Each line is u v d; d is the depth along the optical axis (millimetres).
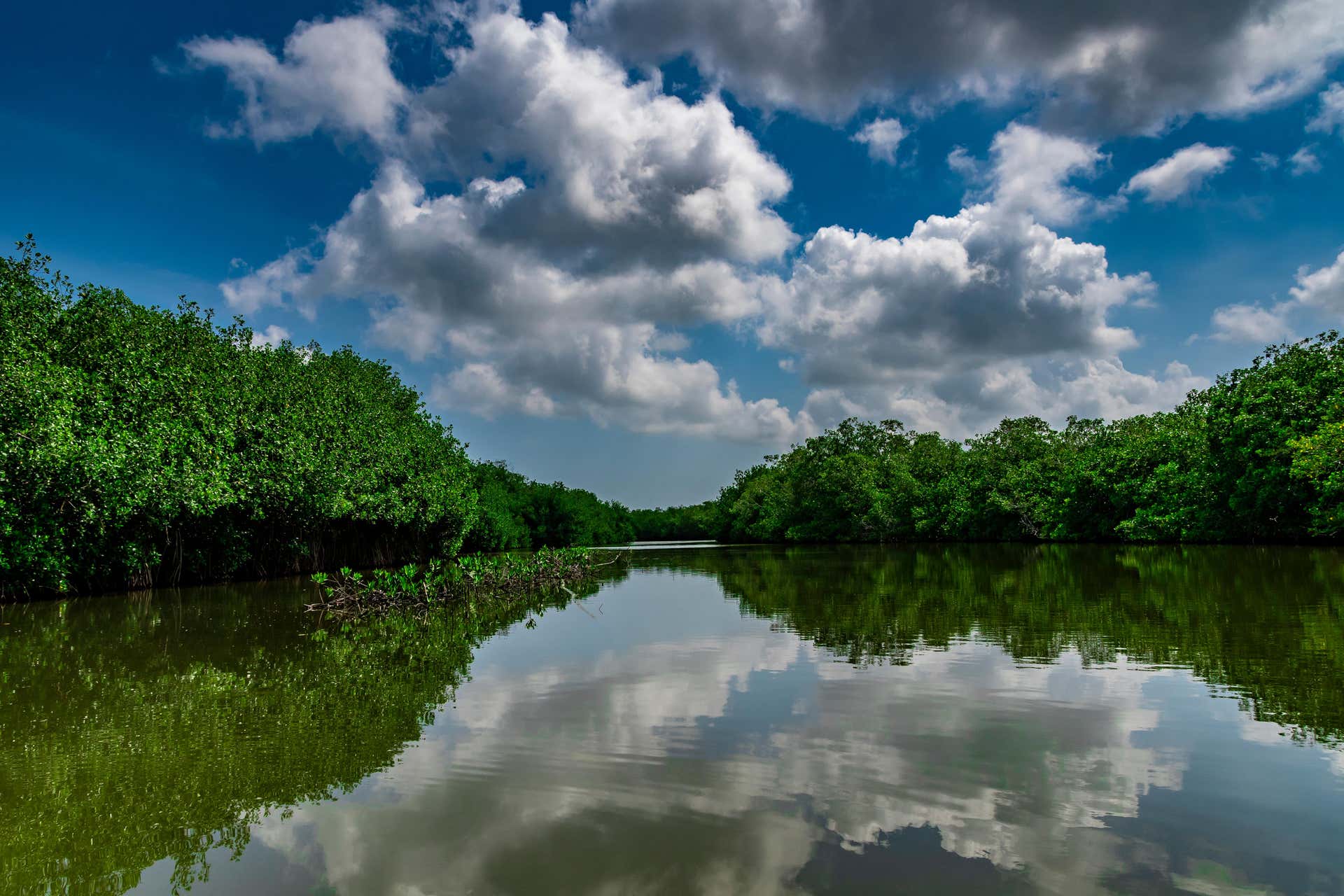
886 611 19484
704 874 5535
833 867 5602
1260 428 36469
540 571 32500
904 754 8094
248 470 29859
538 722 9625
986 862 5652
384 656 14617
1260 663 11820
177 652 15188
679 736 8906
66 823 6758
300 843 6258
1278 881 5328
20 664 13969
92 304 28047
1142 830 6176
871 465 78188
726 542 106625
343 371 46406
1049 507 57188
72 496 23609
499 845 6098
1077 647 13656
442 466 49188
